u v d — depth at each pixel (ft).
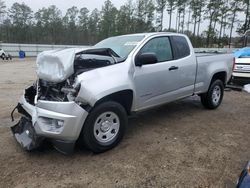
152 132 17.03
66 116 12.55
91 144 13.60
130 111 15.71
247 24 145.59
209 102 21.89
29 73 52.13
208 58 20.99
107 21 219.00
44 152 14.28
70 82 13.26
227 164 13.01
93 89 13.11
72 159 13.52
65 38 245.86
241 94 29.68
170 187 11.21
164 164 12.99
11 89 32.12
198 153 14.11
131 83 14.98
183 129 17.63
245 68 30.89
